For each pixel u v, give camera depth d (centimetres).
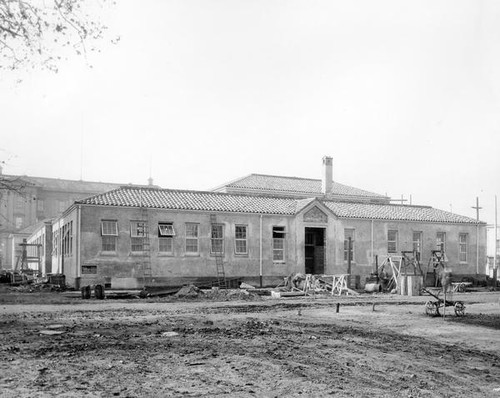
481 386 901
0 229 8394
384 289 3788
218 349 1164
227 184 5112
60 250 4144
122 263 3362
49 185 9188
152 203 3509
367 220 4228
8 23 991
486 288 4288
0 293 3195
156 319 1764
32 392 787
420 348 1254
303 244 3934
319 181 5806
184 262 3544
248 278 3725
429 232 4481
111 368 954
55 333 1377
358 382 904
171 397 779
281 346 1225
